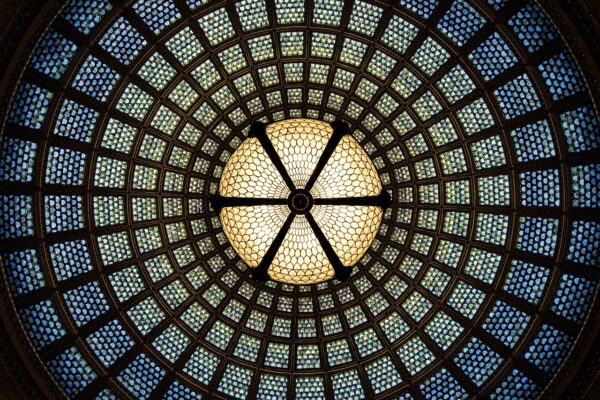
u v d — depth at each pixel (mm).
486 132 12250
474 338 12906
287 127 11422
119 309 12773
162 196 13109
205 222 13516
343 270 11141
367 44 12203
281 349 13719
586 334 10977
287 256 11367
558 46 10586
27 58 9789
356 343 13688
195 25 11719
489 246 12758
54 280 11906
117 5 11016
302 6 11773
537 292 12195
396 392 13039
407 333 13461
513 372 12234
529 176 12102
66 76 11125
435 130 12852
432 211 13375
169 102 12469
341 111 13227
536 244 12195
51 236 11844
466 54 11742
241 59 12445
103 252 12664
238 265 13836
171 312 13312
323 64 12641
